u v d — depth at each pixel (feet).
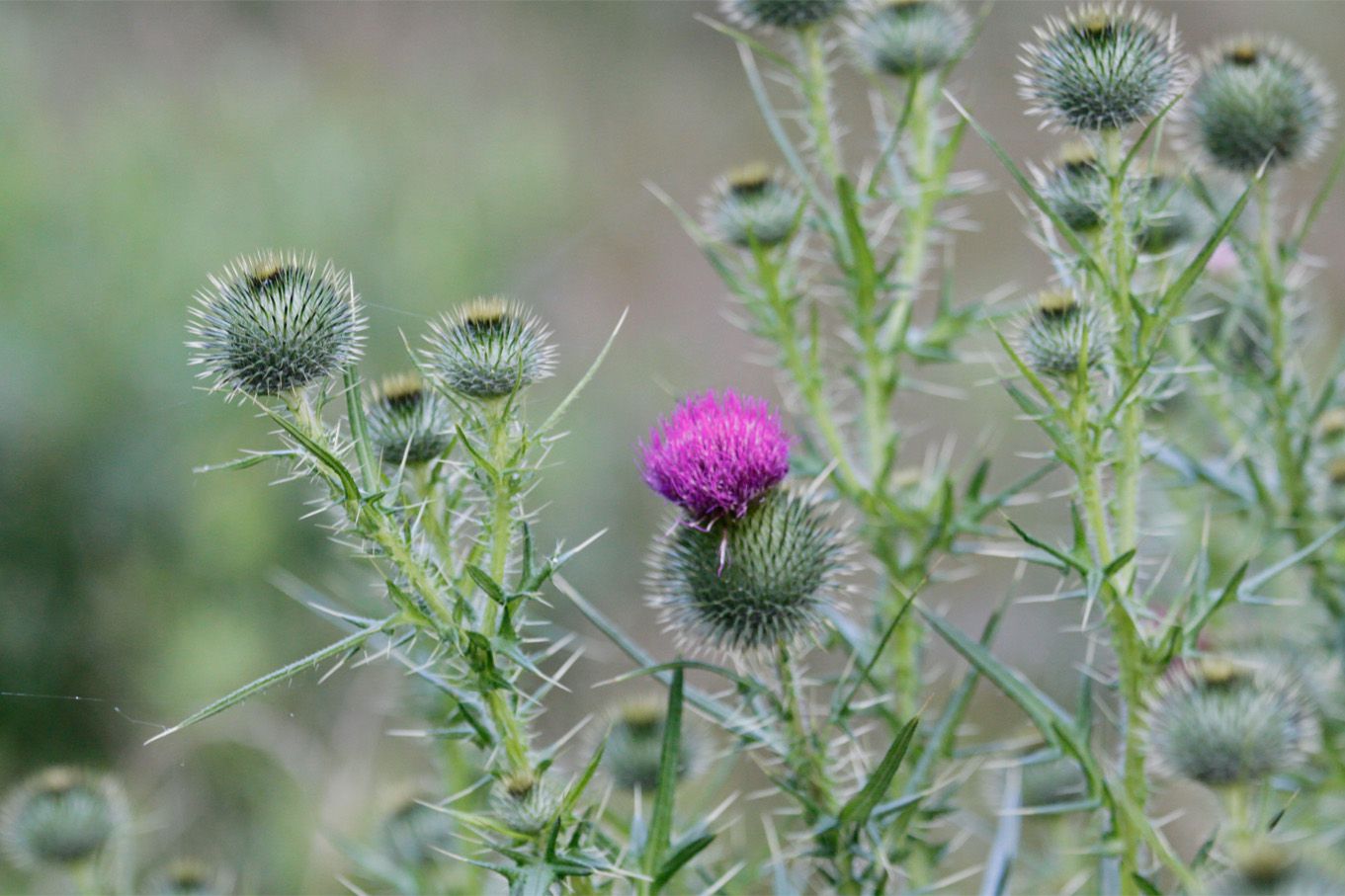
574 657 15.33
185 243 45.91
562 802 14.01
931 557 21.36
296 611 38.34
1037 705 16.33
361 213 50.55
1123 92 16.83
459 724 16.94
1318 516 20.66
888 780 14.94
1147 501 26.11
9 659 36.42
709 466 17.21
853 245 20.43
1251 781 15.65
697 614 17.33
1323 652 20.26
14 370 40.22
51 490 39.50
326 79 63.41
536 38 70.44
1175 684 16.14
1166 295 15.90
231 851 31.09
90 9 63.72
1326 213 57.41
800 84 23.31
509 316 15.87
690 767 20.07
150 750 33.14
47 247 44.29
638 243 57.98
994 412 45.68
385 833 22.59
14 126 52.06
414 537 14.90
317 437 15.49
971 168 60.70
